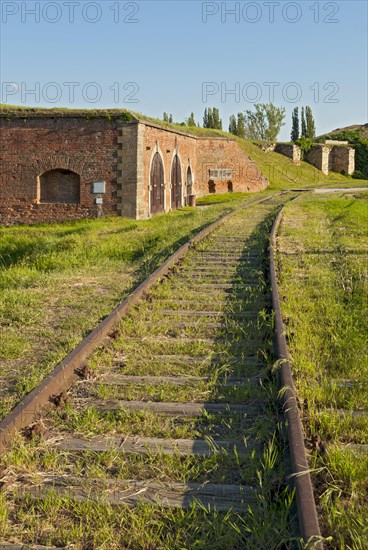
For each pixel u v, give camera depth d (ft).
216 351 19.80
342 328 21.97
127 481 11.87
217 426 14.32
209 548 10.02
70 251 44.04
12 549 9.88
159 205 84.53
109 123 72.74
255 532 10.12
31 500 11.25
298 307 24.71
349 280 29.84
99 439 13.62
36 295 28.66
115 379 17.19
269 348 19.30
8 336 21.53
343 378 17.34
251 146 175.94
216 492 11.51
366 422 14.24
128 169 72.74
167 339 21.09
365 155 205.46
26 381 16.76
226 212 74.28
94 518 10.75
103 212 73.92
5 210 75.87
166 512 10.93
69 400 15.55
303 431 13.42
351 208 82.17
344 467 11.85
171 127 90.89
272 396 15.51
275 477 11.78
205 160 137.18
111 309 25.25
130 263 38.81
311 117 245.45
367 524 10.18
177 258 36.73
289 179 165.17
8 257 53.88
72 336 21.08
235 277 31.99
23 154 74.74
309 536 9.31
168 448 13.16
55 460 12.57
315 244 44.65
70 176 75.51
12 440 12.98
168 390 16.46
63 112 72.74
